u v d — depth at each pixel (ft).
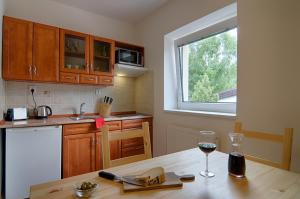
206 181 2.89
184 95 9.25
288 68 4.66
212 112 7.29
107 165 3.78
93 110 9.96
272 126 4.94
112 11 9.76
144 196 2.43
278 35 4.82
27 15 8.17
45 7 8.59
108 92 10.49
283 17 4.72
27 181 6.49
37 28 7.39
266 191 2.60
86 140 7.90
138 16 10.32
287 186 2.75
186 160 3.82
